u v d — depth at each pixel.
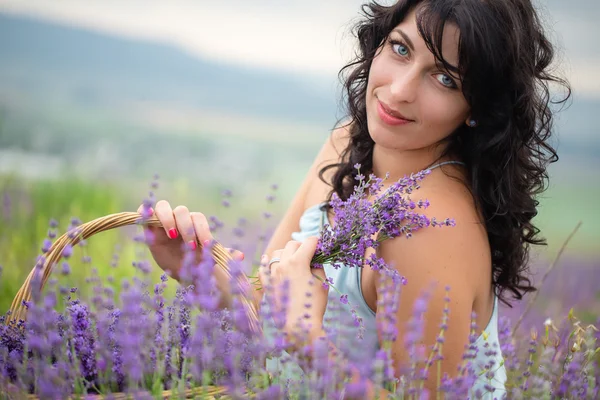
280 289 1.81
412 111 2.07
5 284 3.43
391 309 1.68
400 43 2.07
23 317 1.87
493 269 2.36
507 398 1.92
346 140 2.74
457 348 2.00
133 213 2.13
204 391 1.60
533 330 2.12
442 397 1.99
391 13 2.12
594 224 8.66
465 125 2.22
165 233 2.38
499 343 2.41
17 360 1.68
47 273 1.93
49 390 1.47
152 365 1.78
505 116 2.14
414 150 2.26
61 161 9.42
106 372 1.67
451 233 2.03
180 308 1.87
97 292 1.88
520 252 2.39
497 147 2.18
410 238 2.01
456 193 2.16
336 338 1.97
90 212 5.05
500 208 2.22
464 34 1.96
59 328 1.83
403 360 2.01
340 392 1.55
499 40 2.02
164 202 2.29
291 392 1.78
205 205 8.54
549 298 4.19
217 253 2.04
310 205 2.71
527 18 2.15
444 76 2.04
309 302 1.98
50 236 1.99
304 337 1.69
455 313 1.99
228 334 1.76
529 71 2.13
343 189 2.47
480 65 2.01
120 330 1.69
